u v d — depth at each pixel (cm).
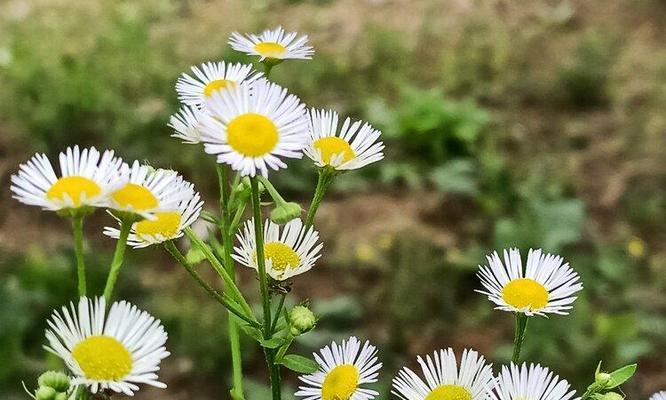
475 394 30
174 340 68
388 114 101
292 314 30
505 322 74
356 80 112
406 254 80
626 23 131
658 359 69
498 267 31
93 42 115
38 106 97
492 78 116
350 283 78
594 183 95
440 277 77
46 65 104
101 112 95
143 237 30
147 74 103
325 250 82
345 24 131
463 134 96
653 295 77
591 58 112
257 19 129
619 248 84
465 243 85
